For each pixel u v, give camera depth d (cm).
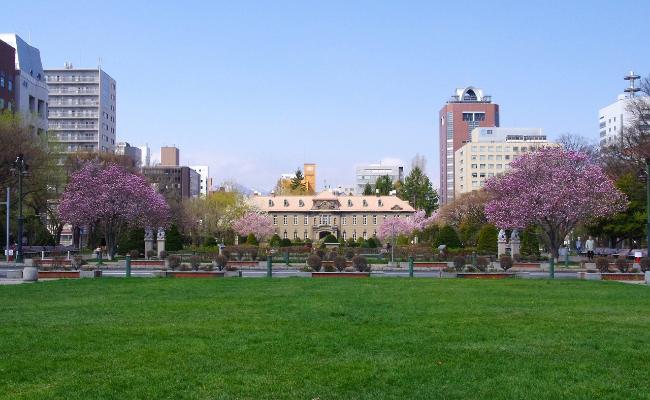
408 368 1093
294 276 3384
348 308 1847
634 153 6006
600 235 6456
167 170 18950
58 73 13400
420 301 2034
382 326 1517
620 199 5462
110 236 5725
